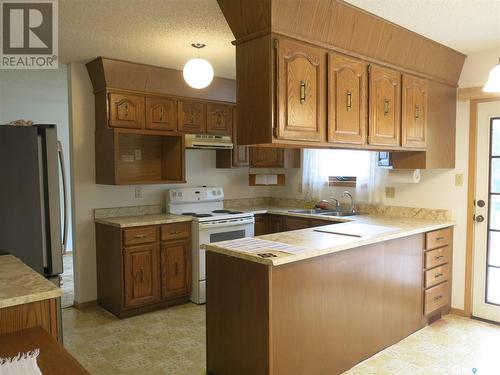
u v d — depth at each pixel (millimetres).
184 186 4555
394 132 3064
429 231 3367
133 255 3633
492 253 3486
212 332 2557
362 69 2785
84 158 3879
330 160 4562
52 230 2424
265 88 2254
